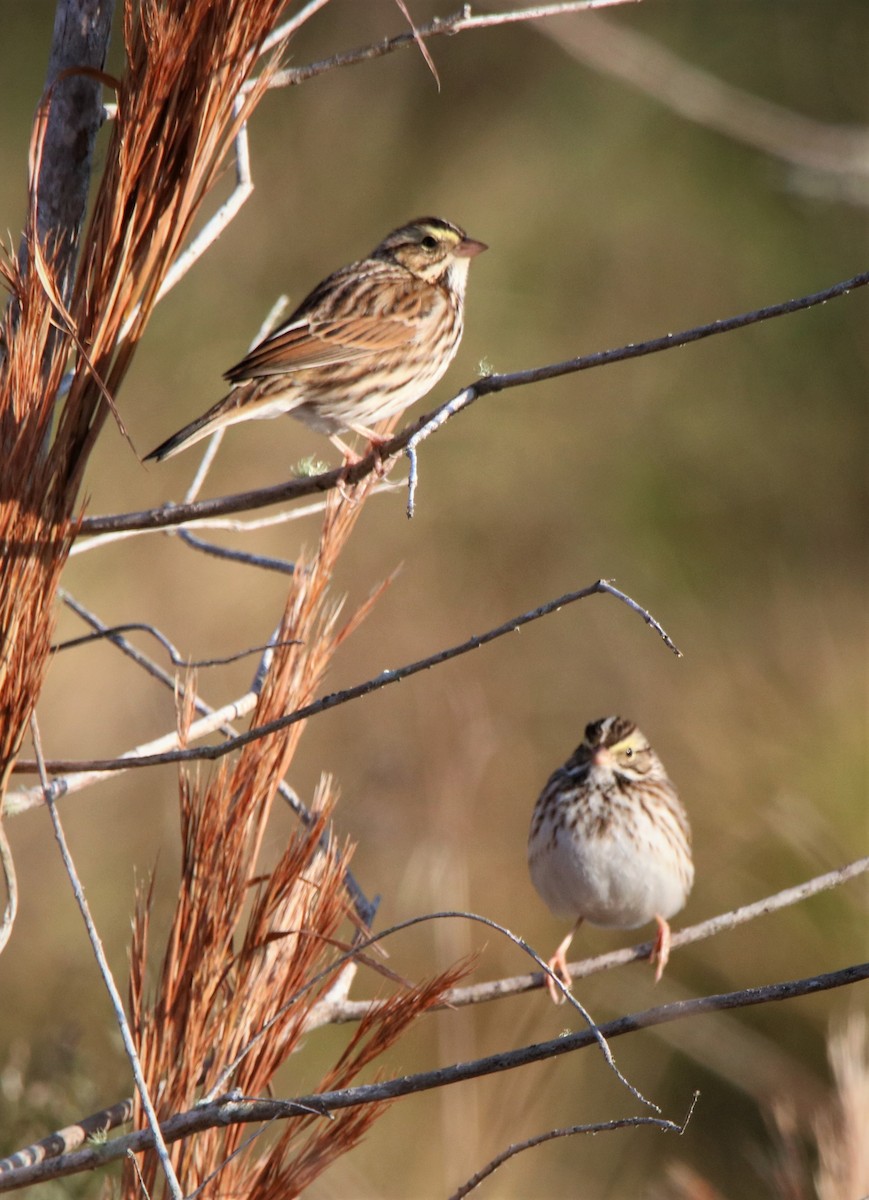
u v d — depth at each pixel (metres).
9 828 13.27
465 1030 9.31
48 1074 7.89
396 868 12.10
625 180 19.56
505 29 19.44
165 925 8.99
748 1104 11.41
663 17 19.25
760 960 12.22
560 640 17.34
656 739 15.82
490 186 19.48
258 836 4.70
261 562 5.88
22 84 18.97
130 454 16.92
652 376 19.17
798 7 19.19
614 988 11.98
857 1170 6.17
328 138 19.33
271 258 18.78
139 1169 4.26
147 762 4.50
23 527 4.32
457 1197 4.02
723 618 17.73
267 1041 4.55
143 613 15.98
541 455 18.47
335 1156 4.46
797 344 19.38
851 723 14.39
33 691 4.36
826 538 18.66
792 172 15.25
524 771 15.47
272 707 4.76
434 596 17.44
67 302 4.59
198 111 4.32
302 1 19.33
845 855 12.29
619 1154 10.94
